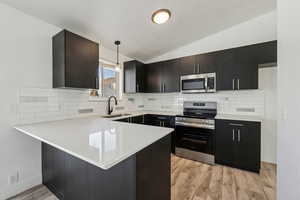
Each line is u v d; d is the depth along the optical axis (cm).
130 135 123
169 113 313
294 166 91
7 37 158
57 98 204
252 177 201
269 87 242
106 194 108
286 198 100
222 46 280
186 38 288
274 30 236
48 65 193
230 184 186
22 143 171
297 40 88
